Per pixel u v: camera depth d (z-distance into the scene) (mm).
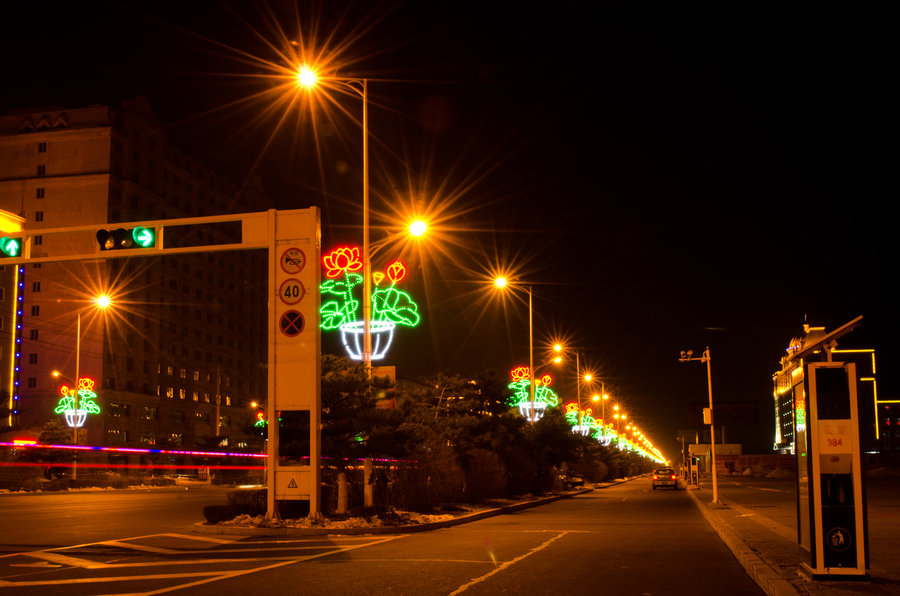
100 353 96312
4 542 18984
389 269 26969
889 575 11273
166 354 110625
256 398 135000
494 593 11102
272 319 21688
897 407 68000
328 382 23031
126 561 15156
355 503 25438
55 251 97750
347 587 11625
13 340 77562
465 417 32719
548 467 49406
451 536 20172
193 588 11648
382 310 26641
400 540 19000
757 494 44375
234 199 130250
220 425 123625
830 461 10820
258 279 139125
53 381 96000
